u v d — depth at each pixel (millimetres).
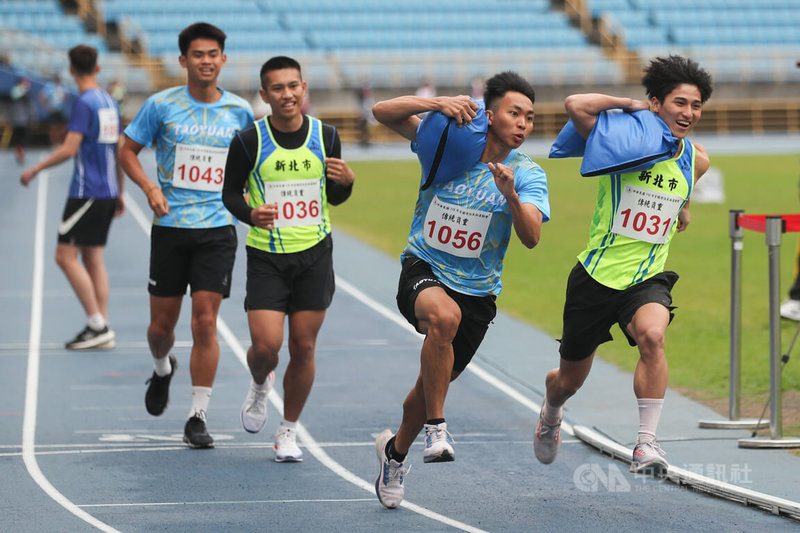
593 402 19250
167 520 12609
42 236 41000
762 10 105500
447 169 12523
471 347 13141
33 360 23000
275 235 15086
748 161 76250
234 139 15055
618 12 103312
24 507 13180
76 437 17047
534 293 31406
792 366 22125
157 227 16734
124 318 27688
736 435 16812
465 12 102750
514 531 12234
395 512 13055
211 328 16500
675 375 21516
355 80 95062
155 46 92938
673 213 13289
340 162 15039
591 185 64812
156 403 17703
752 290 31766
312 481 14562
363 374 21844
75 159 23781
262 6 98938
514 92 12336
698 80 13125
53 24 92750
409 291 12680
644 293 13164
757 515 12836
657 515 12867
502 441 16984
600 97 13289
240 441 16953
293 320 15320
